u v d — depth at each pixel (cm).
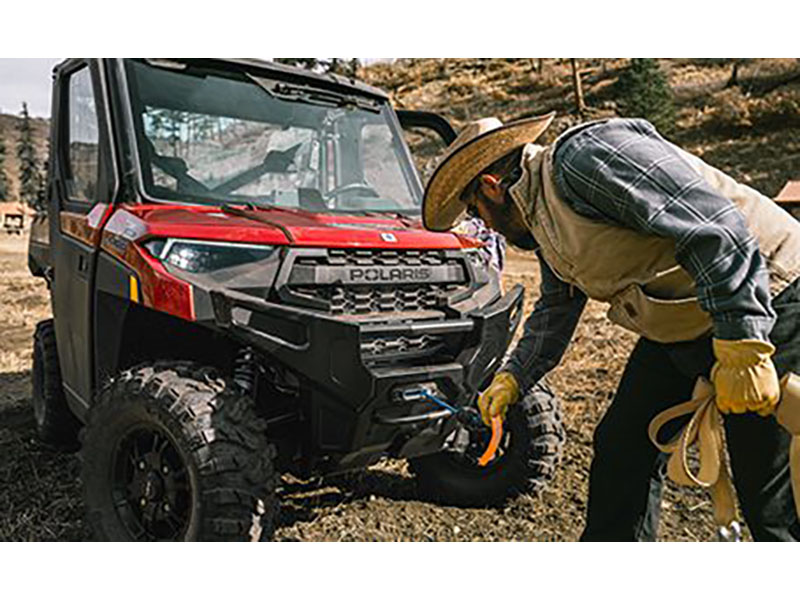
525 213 199
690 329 195
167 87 325
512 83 3088
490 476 345
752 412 192
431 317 287
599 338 673
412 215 363
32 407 504
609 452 236
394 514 340
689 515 333
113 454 273
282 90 356
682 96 2625
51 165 387
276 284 261
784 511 197
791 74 2559
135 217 278
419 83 3259
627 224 180
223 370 296
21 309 926
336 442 269
